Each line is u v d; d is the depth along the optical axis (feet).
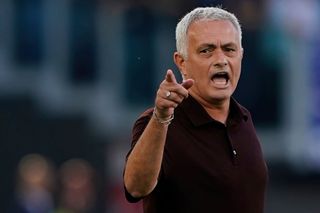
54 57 135.23
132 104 134.51
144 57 134.00
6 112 127.85
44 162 108.17
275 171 134.82
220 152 36.99
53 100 132.77
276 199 134.51
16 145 126.82
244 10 122.42
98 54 135.54
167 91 34.14
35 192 100.17
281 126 133.08
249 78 131.54
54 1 135.23
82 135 128.67
